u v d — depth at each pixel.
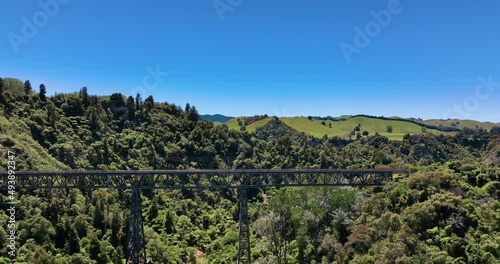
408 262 55.56
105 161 139.38
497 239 59.00
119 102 184.12
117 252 91.81
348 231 80.81
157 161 154.12
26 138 122.44
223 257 97.31
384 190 87.06
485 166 83.00
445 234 62.00
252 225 107.69
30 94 160.88
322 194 95.38
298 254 81.75
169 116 197.00
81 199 105.94
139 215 83.88
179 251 103.12
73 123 153.25
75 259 80.38
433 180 75.69
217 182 146.25
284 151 191.38
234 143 190.38
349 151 192.62
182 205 129.75
